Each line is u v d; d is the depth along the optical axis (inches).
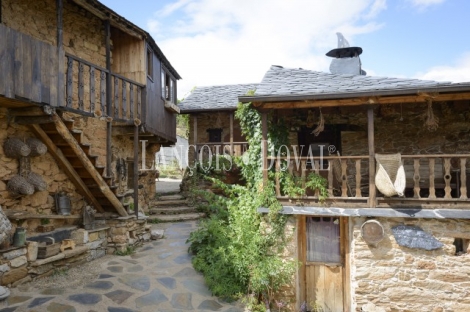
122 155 388.2
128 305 205.2
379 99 238.4
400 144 324.5
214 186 460.4
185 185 499.5
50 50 218.1
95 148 330.0
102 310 195.3
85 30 323.0
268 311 229.0
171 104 439.5
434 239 232.1
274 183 267.7
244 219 271.0
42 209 261.1
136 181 321.4
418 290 235.3
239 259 246.5
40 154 245.4
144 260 277.9
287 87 261.6
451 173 298.8
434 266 233.5
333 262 268.2
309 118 303.7
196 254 287.4
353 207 243.6
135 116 342.3
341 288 265.1
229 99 562.3
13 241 213.9
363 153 331.3
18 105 217.2
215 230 291.7
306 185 253.8
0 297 170.9
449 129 311.4
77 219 287.7
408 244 233.8
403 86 227.6
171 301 216.2
